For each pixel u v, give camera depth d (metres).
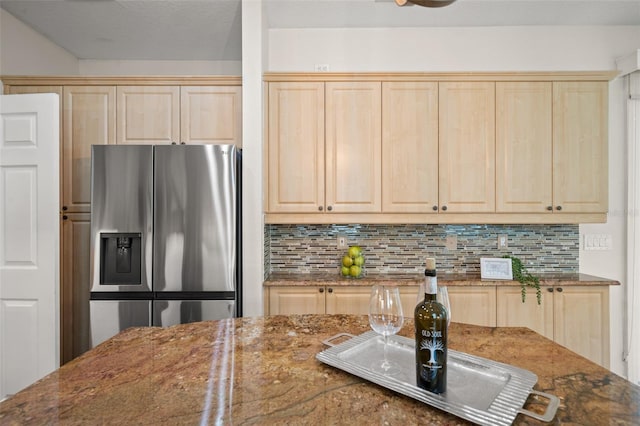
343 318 1.41
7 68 2.52
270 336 1.20
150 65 3.14
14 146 2.16
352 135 2.55
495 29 2.85
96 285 2.16
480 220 2.55
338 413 0.73
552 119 2.53
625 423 0.68
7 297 2.13
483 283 2.42
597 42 2.82
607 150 2.52
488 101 2.54
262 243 2.44
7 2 2.36
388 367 0.92
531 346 1.10
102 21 2.58
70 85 2.50
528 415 0.70
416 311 0.83
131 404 0.76
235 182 2.23
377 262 2.86
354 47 2.87
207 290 2.18
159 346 1.11
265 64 2.65
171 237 2.18
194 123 2.52
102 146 2.18
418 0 1.12
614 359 2.78
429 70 2.86
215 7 2.45
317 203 2.56
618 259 2.78
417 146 2.55
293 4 2.54
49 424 0.69
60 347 2.48
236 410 0.74
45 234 2.12
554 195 2.53
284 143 2.56
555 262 2.80
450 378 0.86
